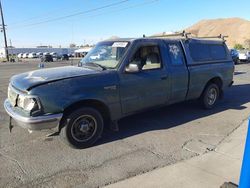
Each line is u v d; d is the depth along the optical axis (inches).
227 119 256.2
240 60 1158.3
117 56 213.2
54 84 176.9
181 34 273.1
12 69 1058.7
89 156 177.6
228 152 181.9
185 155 177.8
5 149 189.0
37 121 170.6
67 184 144.5
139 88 214.5
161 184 143.6
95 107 197.8
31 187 142.3
